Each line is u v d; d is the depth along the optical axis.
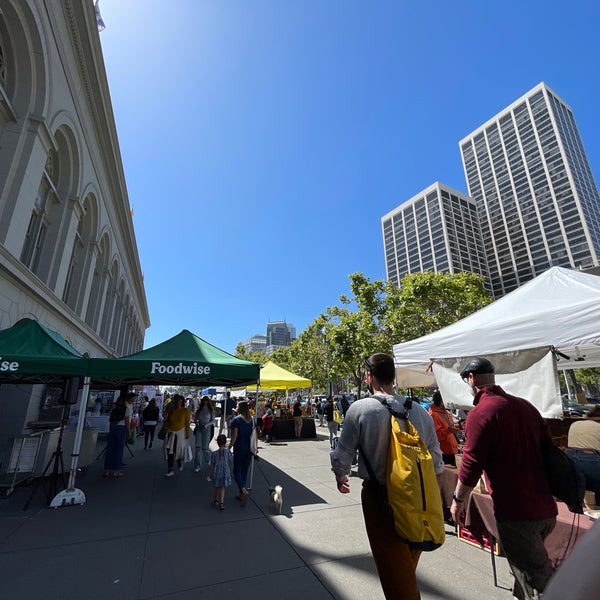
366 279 21.56
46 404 10.65
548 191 117.31
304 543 4.34
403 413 2.37
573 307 4.11
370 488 2.32
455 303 18.00
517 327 4.59
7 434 9.19
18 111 8.73
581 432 3.65
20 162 8.59
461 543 4.29
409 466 2.10
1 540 4.37
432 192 123.50
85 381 6.38
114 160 16.61
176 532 4.68
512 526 2.34
